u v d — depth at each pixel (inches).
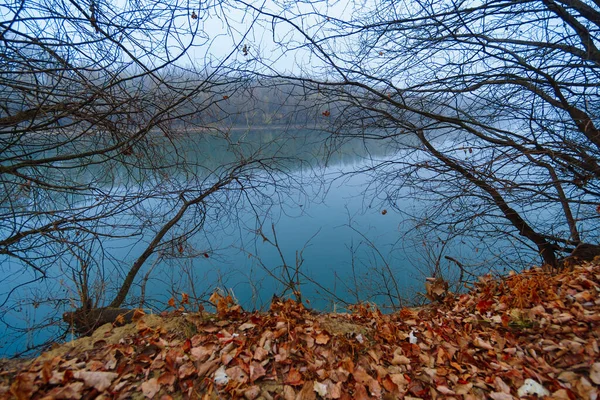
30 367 88.3
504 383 90.7
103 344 101.7
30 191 163.8
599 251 204.4
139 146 187.5
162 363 91.4
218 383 86.3
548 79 173.3
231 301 132.4
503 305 135.6
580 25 166.1
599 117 188.9
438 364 100.4
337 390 86.8
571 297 135.1
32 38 121.3
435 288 160.1
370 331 116.3
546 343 107.0
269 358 96.4
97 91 149.3
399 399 87.1
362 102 200.5
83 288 142.4
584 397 84.2
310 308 144.3
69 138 182.4
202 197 216.4
